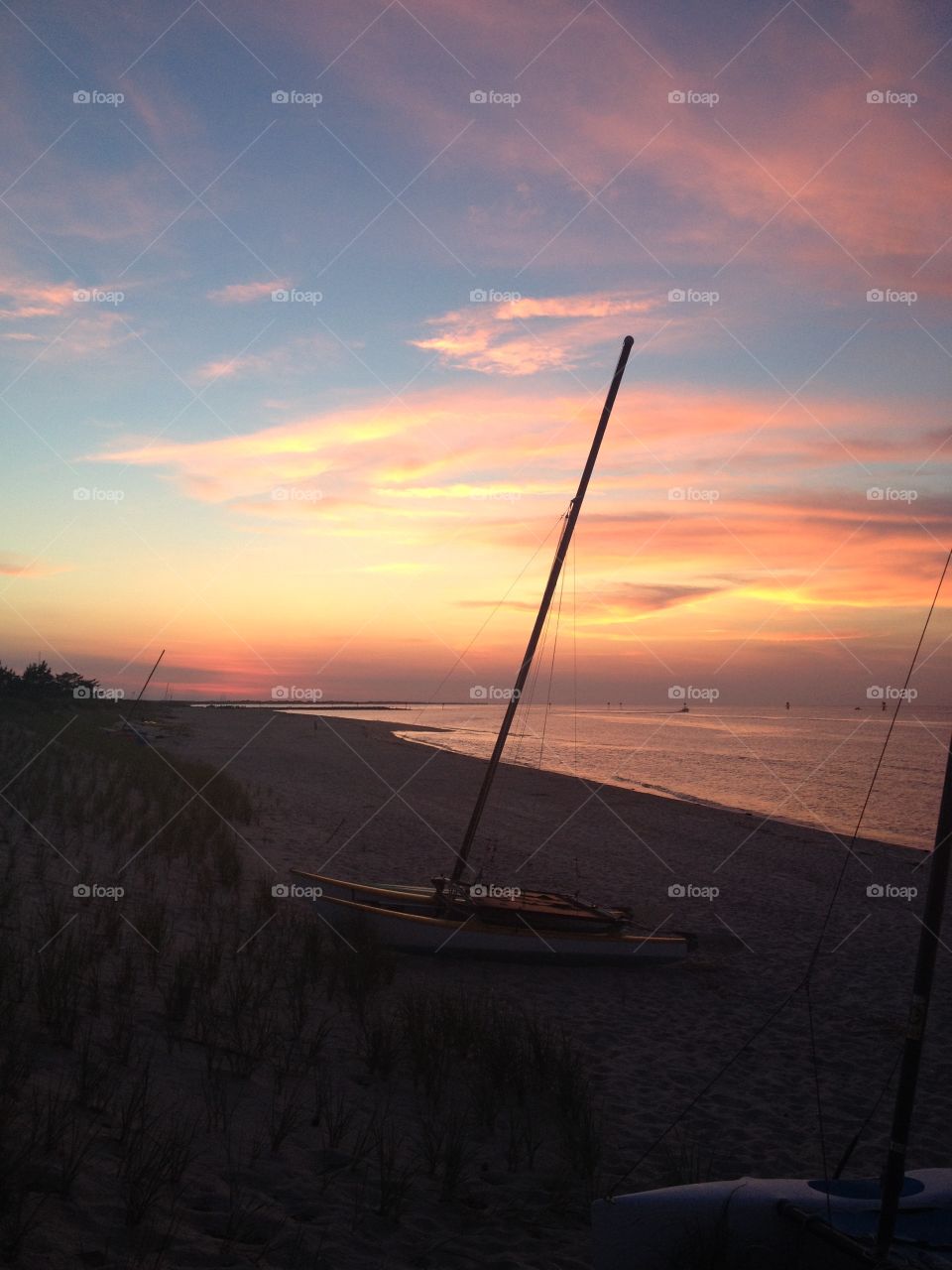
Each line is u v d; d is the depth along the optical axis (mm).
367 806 26094
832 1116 7012
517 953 10898
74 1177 4125
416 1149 5598
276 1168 4941
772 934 13445
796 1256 4258
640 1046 8406
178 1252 3805
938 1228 4398
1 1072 5062
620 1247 4293
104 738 37844
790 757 59750
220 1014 7215
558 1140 6086
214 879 12859
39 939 8195
